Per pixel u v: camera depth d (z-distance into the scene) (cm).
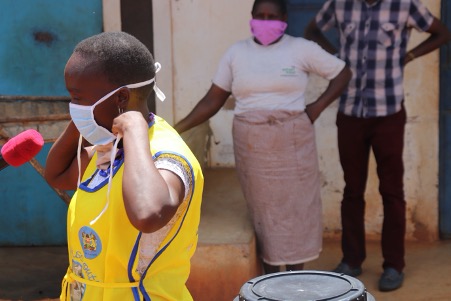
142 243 192
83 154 226
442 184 593
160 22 580
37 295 503
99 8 573
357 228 523
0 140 391
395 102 491
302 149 438
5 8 570
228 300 443
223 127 601
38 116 404
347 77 444
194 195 197
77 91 194
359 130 500
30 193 598
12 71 577
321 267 553
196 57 587
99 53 192
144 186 173
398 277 509
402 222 508
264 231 451
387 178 502
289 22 589
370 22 488
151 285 196
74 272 204
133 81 194
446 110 584
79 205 200
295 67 431
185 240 200
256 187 442
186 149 197
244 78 433
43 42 574
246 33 582
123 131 184
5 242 607
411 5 486
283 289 203
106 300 195
